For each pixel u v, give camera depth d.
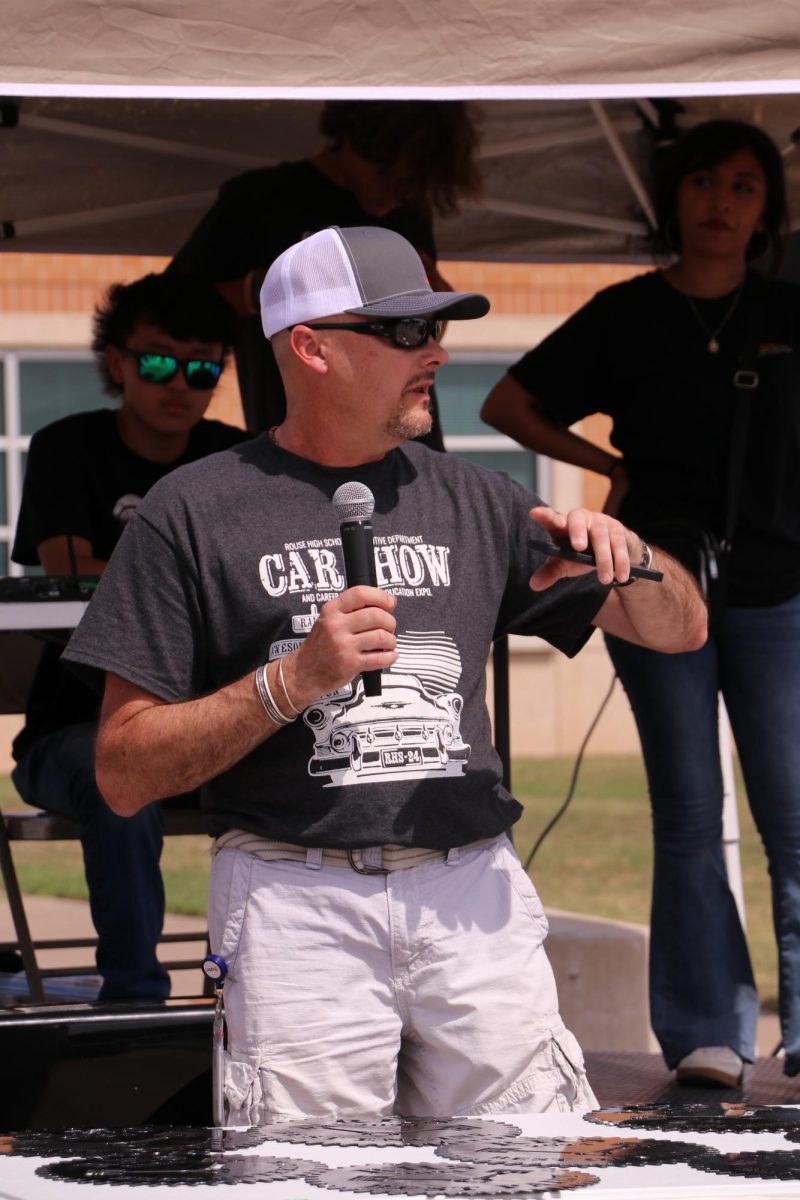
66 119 8.60
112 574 4.12
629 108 8.70
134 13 4.20
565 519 4.11
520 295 26.03
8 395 24.75
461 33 4.29
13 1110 4.18
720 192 6.59
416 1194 2.86
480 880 4.17
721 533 6.57
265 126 8.83
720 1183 2.89
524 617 4.42
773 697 6.55
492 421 7.16
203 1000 4.45
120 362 6.77
